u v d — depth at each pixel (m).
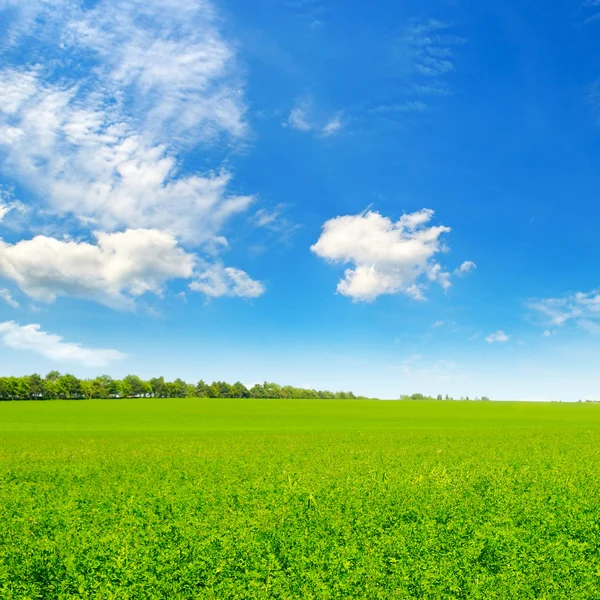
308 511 16.86
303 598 10.29
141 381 158.25
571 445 41.09
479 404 140.88
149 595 10.52
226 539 13.35
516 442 43.72
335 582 11.14
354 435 51.66
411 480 22.61
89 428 63.12
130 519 15.77
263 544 13.38
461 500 18.34
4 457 33.47
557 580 11.10
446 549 13.26
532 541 13.75
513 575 11.29
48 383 141.38
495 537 13.62
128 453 35.84
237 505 18.16
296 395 185.00
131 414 87.94
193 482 22.64
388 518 16.12
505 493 19.36
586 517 15.75
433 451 36.38
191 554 12.67
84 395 145.62
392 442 43.94
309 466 27.70
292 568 11.82
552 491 19.91
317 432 56.25
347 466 27.27
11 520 15.92
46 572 11.86
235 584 10.91
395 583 10.98
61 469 27.27
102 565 12.10
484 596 10.32
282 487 20.98
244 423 72.19
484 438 48.06
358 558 12.44
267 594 10.45
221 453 35.44
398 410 106.50
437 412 101.44
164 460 30.95
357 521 15.46
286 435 51.72
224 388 170.00
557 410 113.56
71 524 15.28
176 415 86.38
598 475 23.81
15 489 21.02
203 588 10.86
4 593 10.67
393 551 12.87
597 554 12.95
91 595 10.62
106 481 23.17
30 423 70.62
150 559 12.16
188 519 15.72
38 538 14.19
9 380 135.25
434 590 10.67
